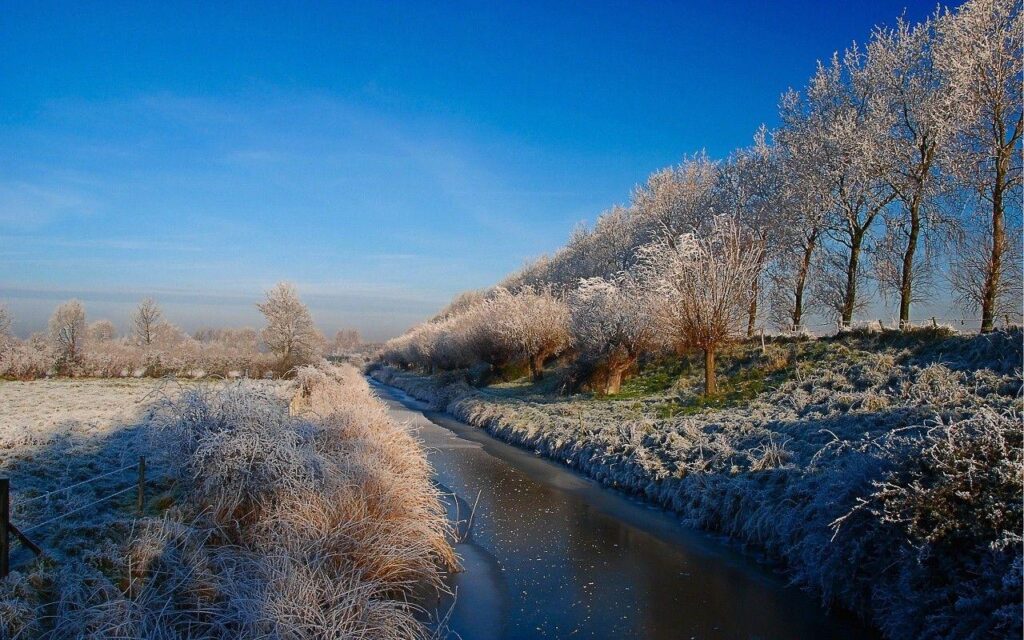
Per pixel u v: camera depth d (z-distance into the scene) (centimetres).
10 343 3788
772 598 796
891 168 2136
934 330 1697
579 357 2517
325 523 771
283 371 4122
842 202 2348
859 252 2430
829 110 2414
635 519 1137
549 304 3142
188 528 732
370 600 691
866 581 718
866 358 1681
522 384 3175
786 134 2536
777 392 1661
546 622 734
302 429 948
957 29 1900
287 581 638
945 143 2005
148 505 848
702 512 1088
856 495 751
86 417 1645
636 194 4322
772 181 2652
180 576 650
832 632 704
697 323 1869
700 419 1562
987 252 2039
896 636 652
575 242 5106
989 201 1944
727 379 2009
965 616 579
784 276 2673
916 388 1329
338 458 915
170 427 839
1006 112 1839
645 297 2323
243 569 676
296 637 573
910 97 2138
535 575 877
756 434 1289
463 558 938
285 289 4247
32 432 1302
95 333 5244
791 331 2469
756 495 1016
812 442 1164
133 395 2480
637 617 748
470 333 3588
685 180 3688
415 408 3112
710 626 724
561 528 1088
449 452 1808
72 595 576
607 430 1617
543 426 1891
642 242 3647
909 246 2183
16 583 569
